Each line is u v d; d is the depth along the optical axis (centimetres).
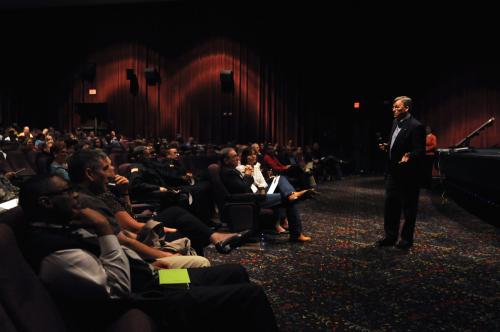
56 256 142
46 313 114
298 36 1295
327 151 1316
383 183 1048
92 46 1408
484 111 1188
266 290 298
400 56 1251
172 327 162
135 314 146
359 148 1308
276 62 1312
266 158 762
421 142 408
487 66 1182
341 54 1282
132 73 1370
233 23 1327
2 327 100
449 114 1222
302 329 235
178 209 306
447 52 1216
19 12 1420
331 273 336
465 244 430
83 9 1402
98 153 220
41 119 1439
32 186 147
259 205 429
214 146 1024
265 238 459
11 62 1435
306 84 1306
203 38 1345
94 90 1409
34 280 118
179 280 176
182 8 1353
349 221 560
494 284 309
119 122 1398
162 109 1376
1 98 1441
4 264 110
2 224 122
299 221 446
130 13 1384
